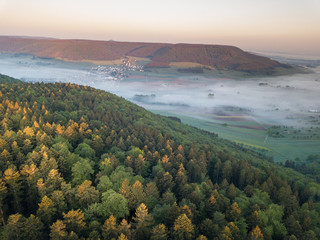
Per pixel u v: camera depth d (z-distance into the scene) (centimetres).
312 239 6131
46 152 7094
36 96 16788
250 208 6994
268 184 9475
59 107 15400
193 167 10025
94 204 5569
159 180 7969
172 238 5378
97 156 9625
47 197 5288
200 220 6512
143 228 5253
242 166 10912
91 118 14625
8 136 8225
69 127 9888
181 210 5834
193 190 7725
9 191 5831
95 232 4778
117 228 4850
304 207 8356
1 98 13862
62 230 4566
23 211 5956
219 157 12694
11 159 6988
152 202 6512
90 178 7050
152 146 11869
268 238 6062
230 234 5397
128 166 8544
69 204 5828
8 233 4456
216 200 7000
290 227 6725
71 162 7506
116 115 16638
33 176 6000
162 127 17275
